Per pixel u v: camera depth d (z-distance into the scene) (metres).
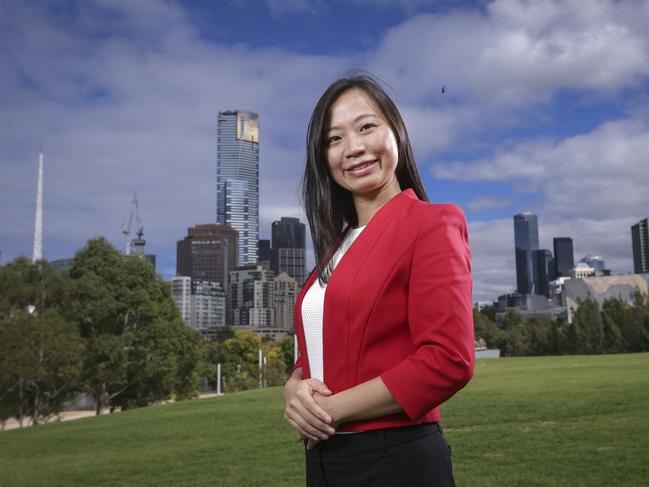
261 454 8.81
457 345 1.19
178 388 40.84
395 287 1.32
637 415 10.13
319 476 1.34
